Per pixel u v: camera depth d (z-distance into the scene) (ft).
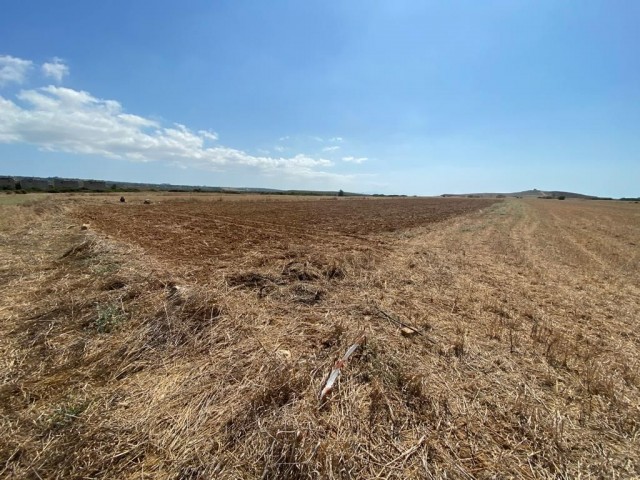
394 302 17.88
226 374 10.51
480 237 45.24
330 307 16.66
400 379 10.41
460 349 12.83
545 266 28.68
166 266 23.39
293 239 39.55
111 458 7.38
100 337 12.69
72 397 9.35
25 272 20.95
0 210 58.03
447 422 8.84
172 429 8.29
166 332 12.88
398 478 7.14
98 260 23.39
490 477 7.29
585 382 10.91
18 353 11.55
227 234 42.78
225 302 15.57
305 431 7.92
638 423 9.10
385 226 56.70
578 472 7.52
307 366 10.99
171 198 138.82
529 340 13.91
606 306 18.74
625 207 154.81
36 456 7.38
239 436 8.03
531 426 8.80
